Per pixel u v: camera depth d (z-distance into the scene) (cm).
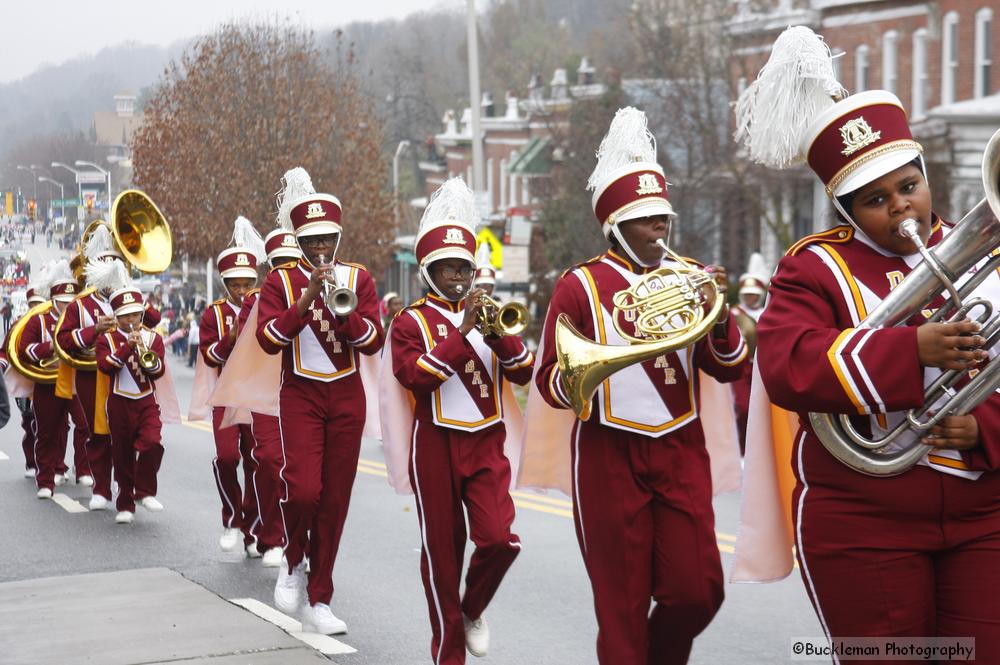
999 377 350
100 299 1219
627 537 512
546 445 589
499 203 5169
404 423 703
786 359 364
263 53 4206
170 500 1273
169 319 4659
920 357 344
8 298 4838
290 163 4084
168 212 4116
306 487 735
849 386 351
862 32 2697
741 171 2634
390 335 679
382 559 956
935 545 362
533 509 1174
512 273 2269
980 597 358
